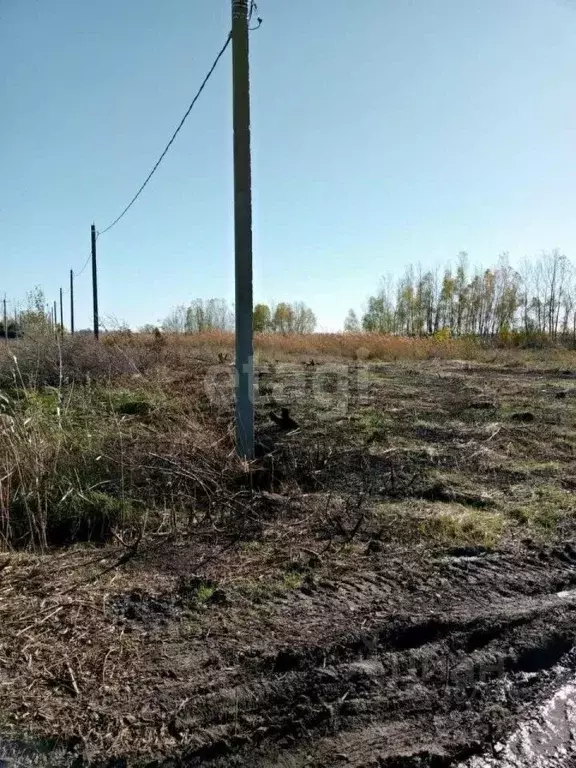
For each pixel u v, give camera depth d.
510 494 5.82
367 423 8.38
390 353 22.59
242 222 6.17
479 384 13.29
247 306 6.19
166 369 13.09
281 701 2.77
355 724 2.66
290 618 3.48
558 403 10.65
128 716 2.62
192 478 5.55
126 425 7.32
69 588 3.79
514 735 2.64
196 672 2.94
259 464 6.19
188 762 2.39
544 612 3.64
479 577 4.09
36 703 2.67
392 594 3.80
